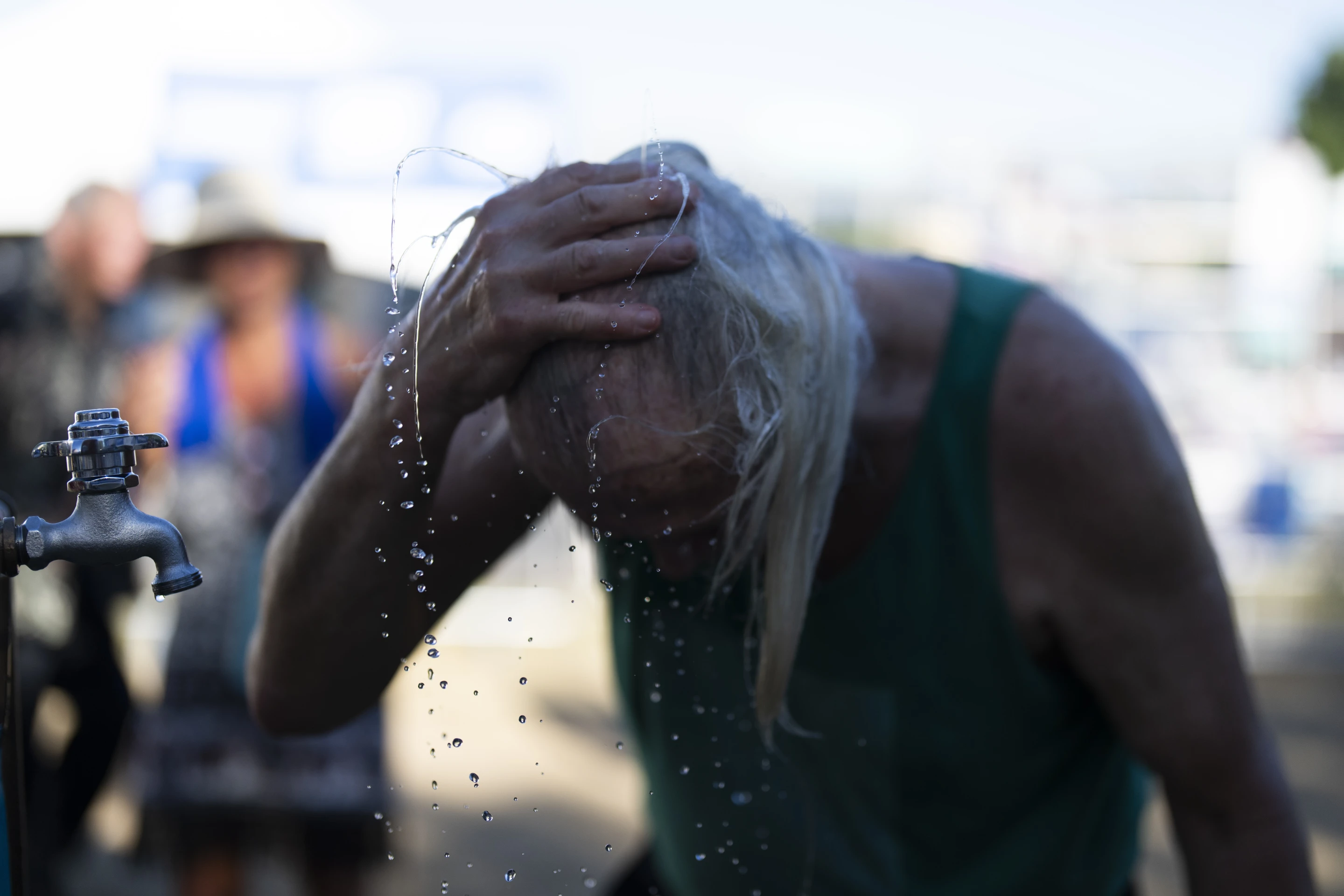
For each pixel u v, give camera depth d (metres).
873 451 0.93
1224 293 5.71
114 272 2.71
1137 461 0.89
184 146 4.63
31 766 2.50
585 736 3.88
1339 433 5.62
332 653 0.96
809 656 1.00
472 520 0.97
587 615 5.17
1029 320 0.93
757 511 0.76
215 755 2.26
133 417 2.60
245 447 2.31
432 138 4.69
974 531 0.93
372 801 2.30
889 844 1.05
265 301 2.39
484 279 0.72
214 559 2.28
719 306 0.71
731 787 1.09
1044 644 0.98
